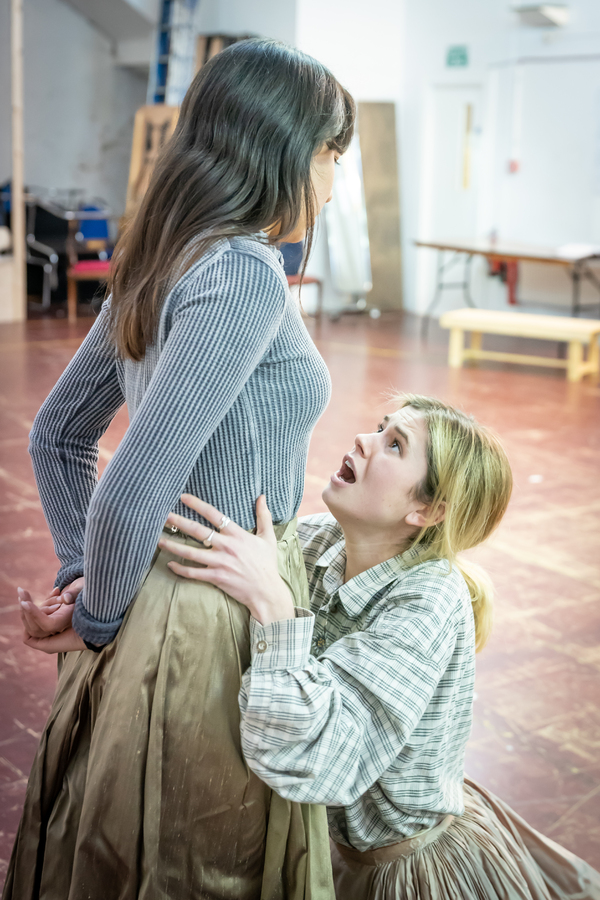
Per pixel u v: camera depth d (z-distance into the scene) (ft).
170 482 3.28
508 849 5.10
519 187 30.35
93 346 4.07
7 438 16.61
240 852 3.94
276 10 31.19
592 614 10.36
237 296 3.26
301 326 3.73
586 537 12.63
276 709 3.65
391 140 32.60
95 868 3.81
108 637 3.67
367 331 29.45
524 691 8.75
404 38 32.09
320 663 4.07
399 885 4.71
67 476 4.21
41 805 4.19
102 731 3.74
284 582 3.85
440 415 4.61
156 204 3.57
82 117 36.81
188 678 3.68
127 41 36.29
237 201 3.40
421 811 4.67
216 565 3.66
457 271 32.45
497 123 30.45
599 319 29.30
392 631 4.25
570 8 27.96
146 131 31.99
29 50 34.81
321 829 4.13
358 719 4.00
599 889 5.42
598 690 8.80
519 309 30.89
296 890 4.04
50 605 4.08
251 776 3.86
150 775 3.70
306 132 3.46
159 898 3.80
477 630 5.10
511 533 12.68
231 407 3.55
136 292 3.50
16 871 4.26
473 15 30.14
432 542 4.65
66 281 32.68
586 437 17.53
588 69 27.94
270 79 3.43
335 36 31.32
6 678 8.71
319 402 3.76
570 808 7.09
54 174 36.65
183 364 3.22
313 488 14.35
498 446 4.66
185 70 32.81
